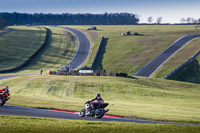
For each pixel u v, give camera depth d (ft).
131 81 265.54
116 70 412.36
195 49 470.39
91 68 421.18
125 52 504.02
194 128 69.82
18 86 224.94
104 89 224.74
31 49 552.41
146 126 69.26
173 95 229.04
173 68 391.24
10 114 78.95
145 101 191.11
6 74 357.61
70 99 166.20
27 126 60.13
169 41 557.74
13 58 479.82
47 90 212.02
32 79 254.88
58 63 463.42
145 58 459.32
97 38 650.43
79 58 493.36
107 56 488.02
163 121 89.30
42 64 454.81
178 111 127.34
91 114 75.97
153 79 297.12
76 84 235.81
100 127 64.03
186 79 354.95
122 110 109.70
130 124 71.36
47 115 83.30
